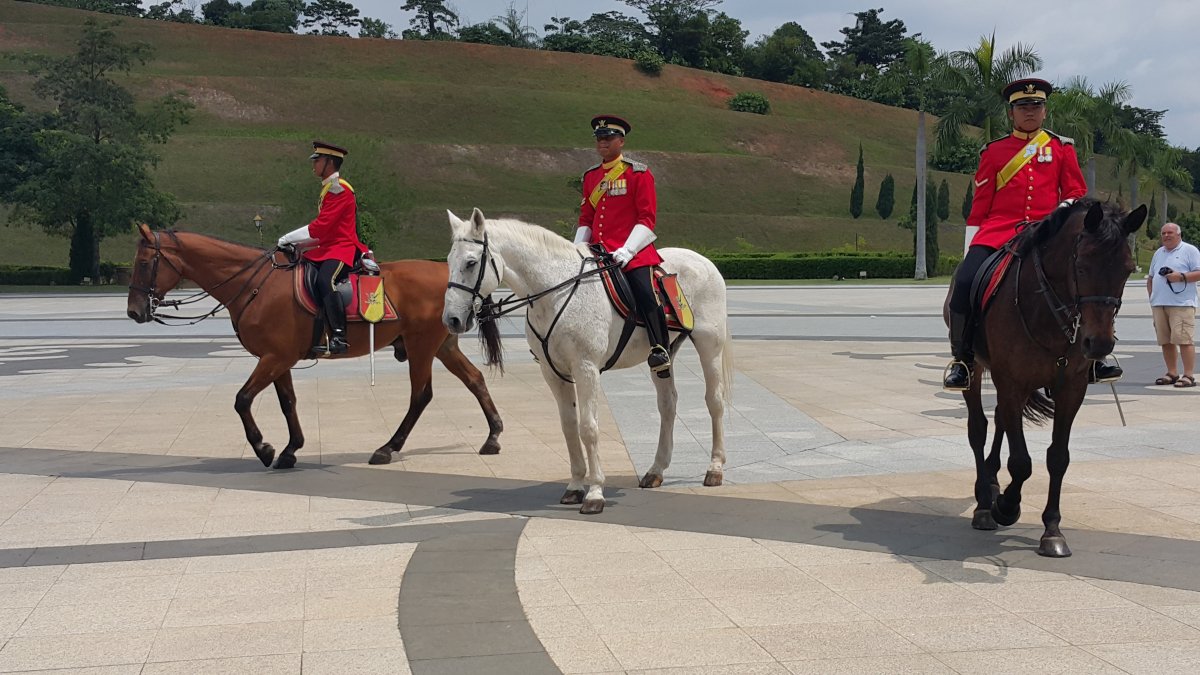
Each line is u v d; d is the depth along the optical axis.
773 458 9.74
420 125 89.31
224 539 7.07
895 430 11.15
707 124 98.88
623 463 9.64
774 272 61.53
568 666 4.75
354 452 10.40
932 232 61.34
